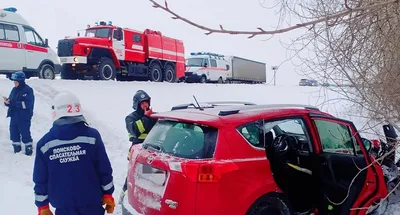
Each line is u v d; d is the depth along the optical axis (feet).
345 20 9.70
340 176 13.62
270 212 11.69
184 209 10.62
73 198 10.03
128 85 50.78
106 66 52.34
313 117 13.80
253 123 12.09
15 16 44.06
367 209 13.74
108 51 53.31
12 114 23.81
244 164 11.25
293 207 13.48
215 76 91.91
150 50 61.67
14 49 43.06
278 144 12.92
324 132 14.32
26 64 44.52
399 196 15.48
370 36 10.19
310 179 13.76
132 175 12.65
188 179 10.64
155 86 55.01
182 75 72.28
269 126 12.56
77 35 54.54
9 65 42.63
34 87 38.86
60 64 49.75
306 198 13.80
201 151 11.14
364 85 10.77
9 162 22.36
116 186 19.88
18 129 23.90
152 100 46.70
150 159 11.85
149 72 62.18
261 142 12.10
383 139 13.25
